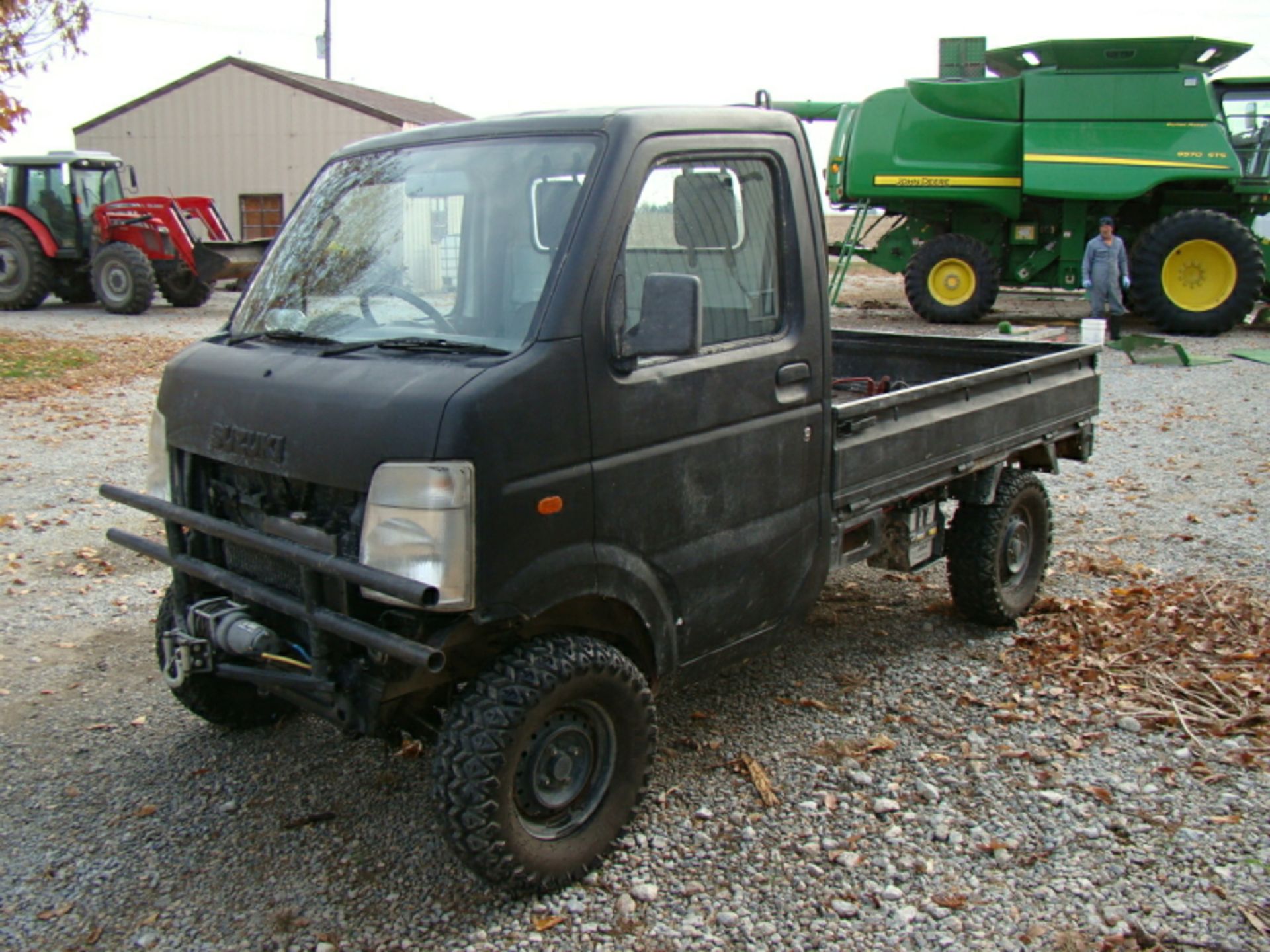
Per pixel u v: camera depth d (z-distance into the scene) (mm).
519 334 3359
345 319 3787
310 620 3250
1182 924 3355
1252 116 17609
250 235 34312
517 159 3654
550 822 3498
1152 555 6840
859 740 4512
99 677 5156
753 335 3986
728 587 3979
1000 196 17922
